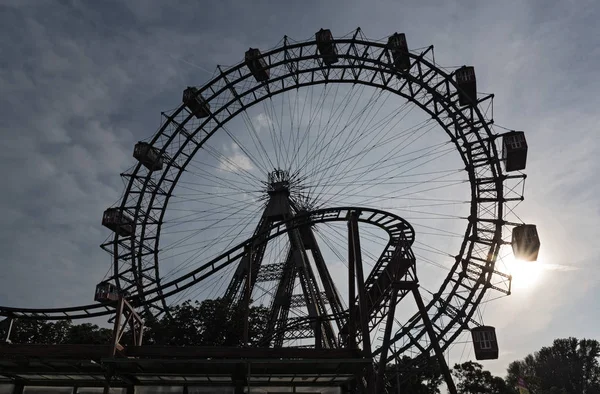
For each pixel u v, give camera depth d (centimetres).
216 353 2845
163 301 5934
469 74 5922
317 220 4275
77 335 6241
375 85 6072
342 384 3238
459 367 8300
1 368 2941
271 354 2825
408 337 5422
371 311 4912
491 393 8056
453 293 5712
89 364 2797
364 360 2680
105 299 5978
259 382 3120
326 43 6053
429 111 5991
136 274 6012
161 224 6262
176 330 5762
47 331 6269
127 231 6212
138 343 3362
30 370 2981
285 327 5588
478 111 5916
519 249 5647
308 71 6138
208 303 6041
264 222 6369
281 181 6519
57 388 3195
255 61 6253
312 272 6084
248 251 4247
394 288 3719
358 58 6034
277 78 6191
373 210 4038
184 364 2686
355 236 3672
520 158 5747
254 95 6291
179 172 6344
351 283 3838
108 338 6178
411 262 4069
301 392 3173
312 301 5797
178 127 6328
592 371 13900
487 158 5859
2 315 4116
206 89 6328
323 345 5538
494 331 5466
